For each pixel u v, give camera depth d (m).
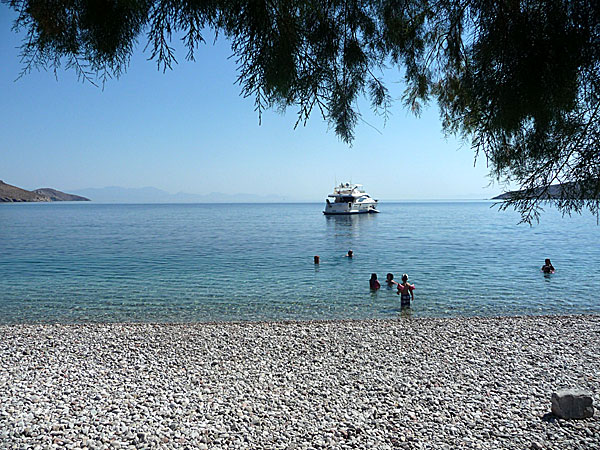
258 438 5.60
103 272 24.16
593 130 2.53
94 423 5.98
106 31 2.35
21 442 5.40
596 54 2.40
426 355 9.12
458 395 6.93
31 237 49.38
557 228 59.44
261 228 65.25
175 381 7.86
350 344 10.02
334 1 2.82
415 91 3.51
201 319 14.12
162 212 161.62
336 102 2.87
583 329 10.92
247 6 2.38
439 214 116.56
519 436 5.45
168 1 2.32
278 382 7.74
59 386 7.56
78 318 14.34
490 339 10.20
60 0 2.32
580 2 2.39
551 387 7.16
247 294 18.02
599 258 27.83
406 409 6.45
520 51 2.48
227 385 7.62
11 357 9.38
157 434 5.69
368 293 18.00
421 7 2.96
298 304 16.09
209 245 39.69
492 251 32.88
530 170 2.71
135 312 15.11
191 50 2.38
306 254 32.28
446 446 5.29
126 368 8.63
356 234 51.81
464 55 2.92
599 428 5.53
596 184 2.51
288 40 2.51
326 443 5.45
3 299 17.28
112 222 86.81
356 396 7.02
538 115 2.53
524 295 17.08
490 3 2.60
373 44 3.01
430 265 25.92
